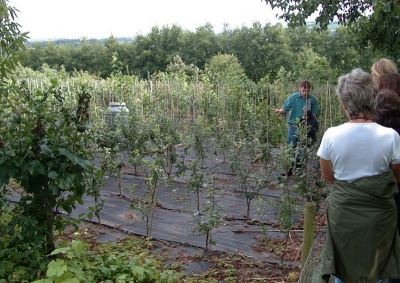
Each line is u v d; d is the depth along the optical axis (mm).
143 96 11297
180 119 11883
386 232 2600
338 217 2656
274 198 6875
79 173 3912
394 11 5398
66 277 3143
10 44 4262
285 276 4094
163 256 4594
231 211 6316
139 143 8492
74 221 4207
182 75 16219
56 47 41688
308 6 8633
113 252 4492
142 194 7223
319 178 5734
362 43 10500
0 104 4426
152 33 38156
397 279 2844
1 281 3578
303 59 23109
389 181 2561
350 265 2645
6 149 3613
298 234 5348
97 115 9320
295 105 7926
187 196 7074
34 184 3836
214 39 38250
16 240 4121
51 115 3951
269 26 37438
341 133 2662
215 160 9727
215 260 4512
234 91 10773
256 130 9023
